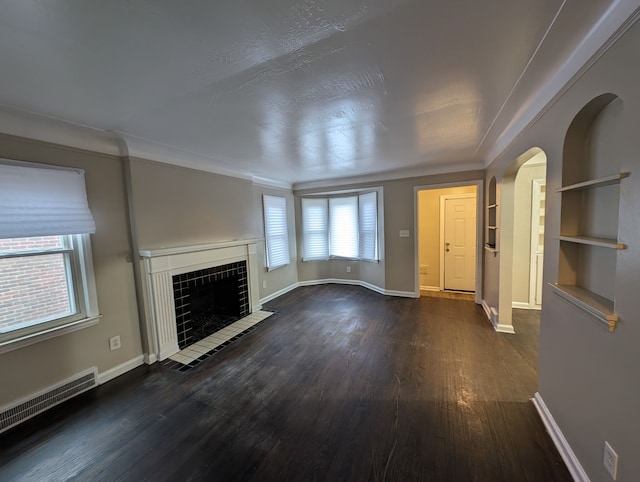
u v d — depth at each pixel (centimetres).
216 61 142
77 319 238
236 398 223
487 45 136
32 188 205
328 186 538
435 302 457
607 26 117
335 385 237
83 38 120
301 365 272
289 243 557
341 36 126
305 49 135
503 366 258
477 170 415
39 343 212
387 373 253
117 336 264
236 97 183
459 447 168
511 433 178
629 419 110
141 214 278
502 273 330
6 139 197
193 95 178
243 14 109
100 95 174
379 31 123
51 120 211
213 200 367
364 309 432
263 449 172
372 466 157
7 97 174
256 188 468
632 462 108
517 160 259
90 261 243
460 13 113
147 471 159
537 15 116
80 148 238
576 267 168
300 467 158
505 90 184
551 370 181
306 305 459
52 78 153
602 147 143
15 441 184
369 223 525
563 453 159
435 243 544
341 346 310
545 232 190
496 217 348
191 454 170
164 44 127
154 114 206
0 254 199
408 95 188
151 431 190
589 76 134
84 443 181
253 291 427
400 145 310
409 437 177
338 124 237
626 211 110
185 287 320
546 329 189
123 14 106
